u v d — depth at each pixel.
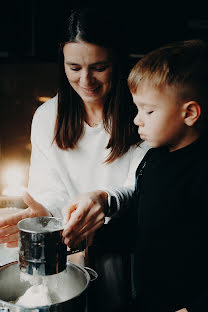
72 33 0.99
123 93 1.17
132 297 1.24
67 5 2.00
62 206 1.27
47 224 0.74
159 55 0.89
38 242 0.66
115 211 1.06
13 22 1.97
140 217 1.04
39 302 0.72
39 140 1.33
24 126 2.04
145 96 0.87
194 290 0.90
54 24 2.00
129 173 1.28
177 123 0.88
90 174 1.31
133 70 0.92
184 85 0.84
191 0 2.15
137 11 2.12
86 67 1.02
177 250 0.92
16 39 1.99
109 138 1.27
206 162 0.89
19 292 0.79
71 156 1.30
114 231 1.19
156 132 0.89
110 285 1.18
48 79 2.01
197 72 0.85
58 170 1.32
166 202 0.95
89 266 1.03
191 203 0.90
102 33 0.99
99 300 1.15
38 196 1.31
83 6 2.03
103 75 1.06
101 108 1.24
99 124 1.25
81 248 0.96
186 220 0.91
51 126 1.30
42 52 2.02
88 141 1.28
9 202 1.58
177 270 0.93
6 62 1.97
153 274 0.99
